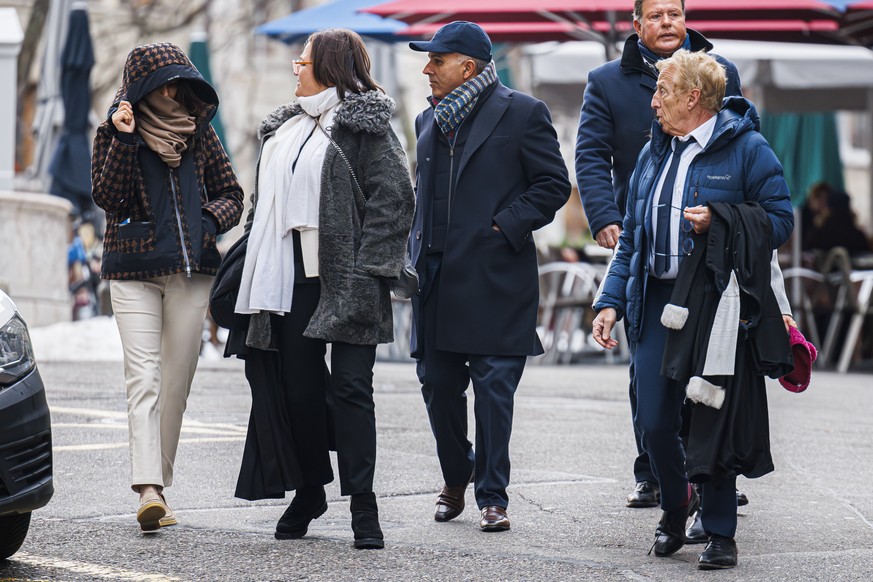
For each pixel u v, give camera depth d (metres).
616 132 18.27
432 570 13.84
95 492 18.08
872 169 62.59
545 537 15.80
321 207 15.02
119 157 15.68
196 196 16.19
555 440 23.69
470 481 16.97
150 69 15.84
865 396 32.72
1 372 13.38
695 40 18.47
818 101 49.78
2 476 13.15
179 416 16.42
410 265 15.41
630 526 16.53
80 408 26.19
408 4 38.09
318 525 16.38
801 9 35.31
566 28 40.12
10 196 42.91
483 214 16.69
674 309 13.98
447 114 16.89
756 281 13.95
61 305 45.00
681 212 14.55
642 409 14.77
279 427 15.18
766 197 14.34
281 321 15.27
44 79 50.53
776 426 26.45
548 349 42.97
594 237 18.05
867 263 44.59
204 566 13.92
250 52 109.50
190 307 16.28
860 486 19.80
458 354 16.83
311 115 15.39
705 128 14.57
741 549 15.29
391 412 26.95
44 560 14.10
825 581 13.63
